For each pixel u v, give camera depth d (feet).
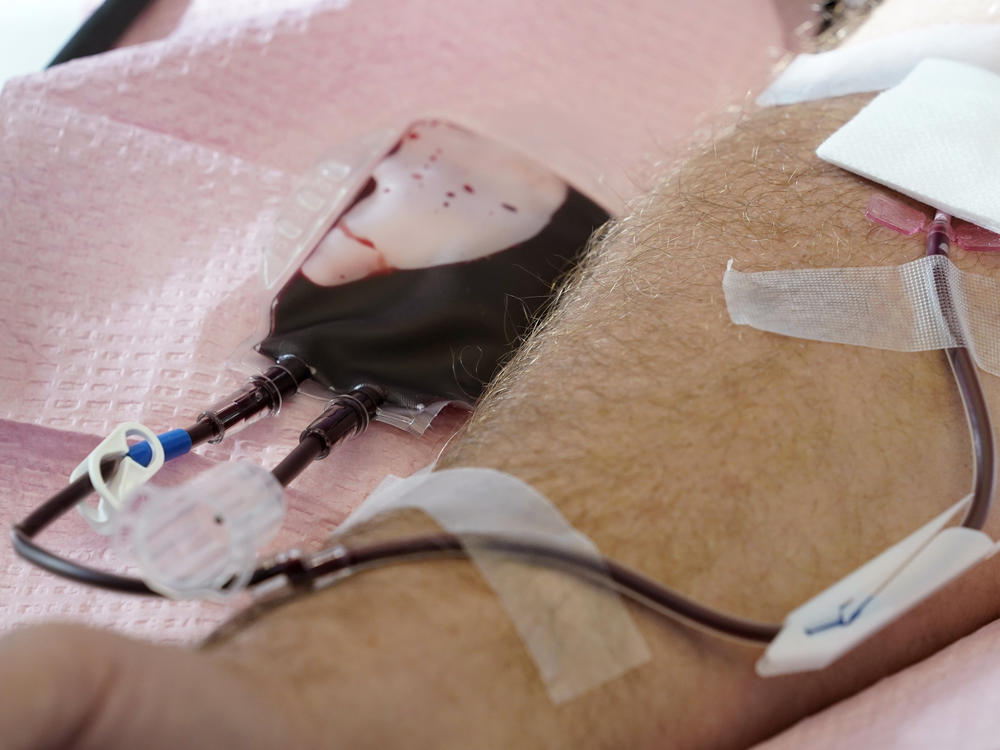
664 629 0.94
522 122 1.69
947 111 1.23
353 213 1.47
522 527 0.95
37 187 1.53
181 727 0.78
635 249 1.26
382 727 0.83
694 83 1.84
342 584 0.90
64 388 1.38
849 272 1.14
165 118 1.65
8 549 1.26
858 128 1.26
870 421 1.06
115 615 1.22
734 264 1.18
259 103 1.70
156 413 1.36
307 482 1.29
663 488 1.00
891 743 0.94
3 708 0.73
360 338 1.34
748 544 0.99
